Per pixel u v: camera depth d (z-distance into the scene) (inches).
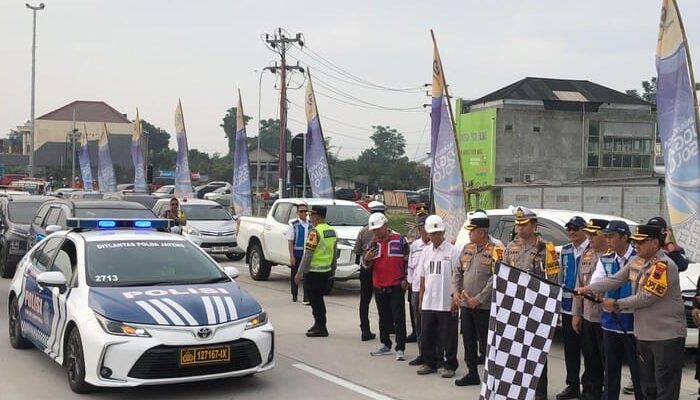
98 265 302.8
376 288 354.9
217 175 3941.9
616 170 1904.5
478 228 295.1
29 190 1521.9
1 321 424.5
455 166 488.7
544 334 230.2
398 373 321.4
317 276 397.4
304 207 523.2
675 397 231.0
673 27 410.6
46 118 4539.9
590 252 274.8
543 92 1969.7
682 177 406.6
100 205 566.3
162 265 311.7
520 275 231.8
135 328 261.3
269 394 282.4
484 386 236.4
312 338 398.3
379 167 3580.2
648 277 227.0
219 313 274.8
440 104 494.9
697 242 399.5
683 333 231.6
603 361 276.2
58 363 305.6
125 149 3597.4
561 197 1175.0
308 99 823.7
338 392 287.4
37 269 343.3
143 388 286.5
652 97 3976.4
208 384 295.3
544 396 281.6
